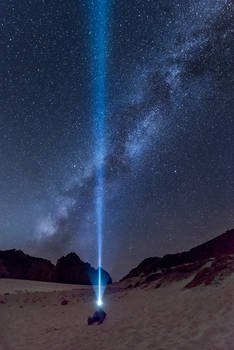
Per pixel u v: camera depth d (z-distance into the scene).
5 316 11.46
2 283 25.73
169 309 8.98
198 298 9.09
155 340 6.09
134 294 15.86
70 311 13.12
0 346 7.33
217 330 5.68
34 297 17.64
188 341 5.50
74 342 7.20
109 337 7.09
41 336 8.37
